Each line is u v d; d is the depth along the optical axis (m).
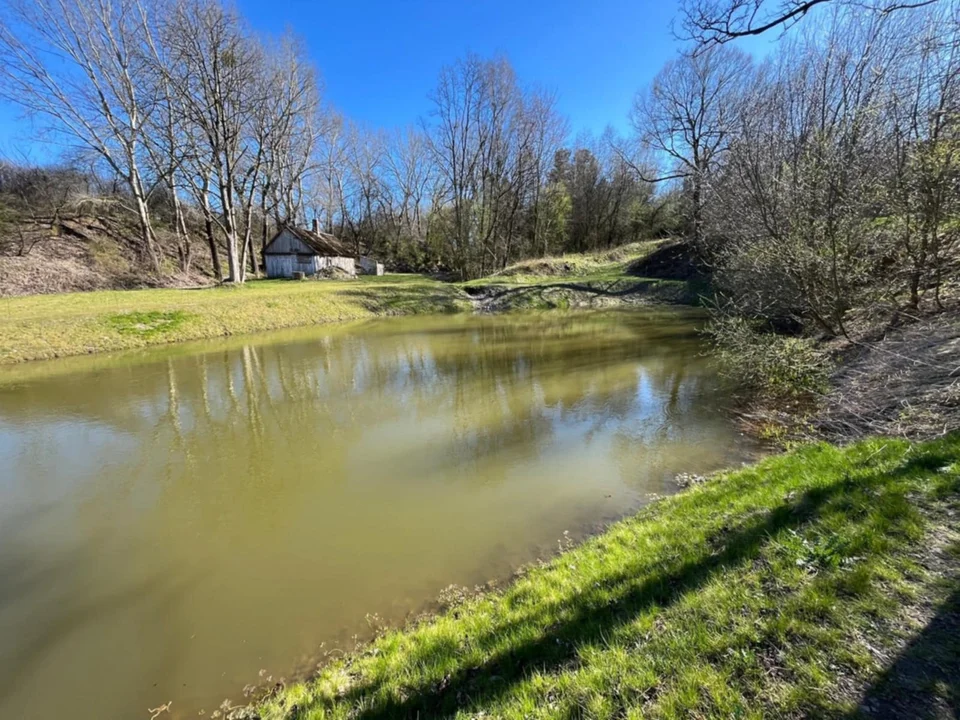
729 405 8.11
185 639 3.63
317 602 3.95
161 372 11.86
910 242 7.66
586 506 5.23
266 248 33.28
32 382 10.96
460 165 34.66
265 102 27.53
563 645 2.69
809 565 2.79
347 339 16.19
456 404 9.06
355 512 5.34
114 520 5.34
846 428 5.83
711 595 2.73
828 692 1.99
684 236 26.98
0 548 4.88
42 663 3.46
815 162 7.80
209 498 5.77
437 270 42.47
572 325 18.41
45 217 27.14
